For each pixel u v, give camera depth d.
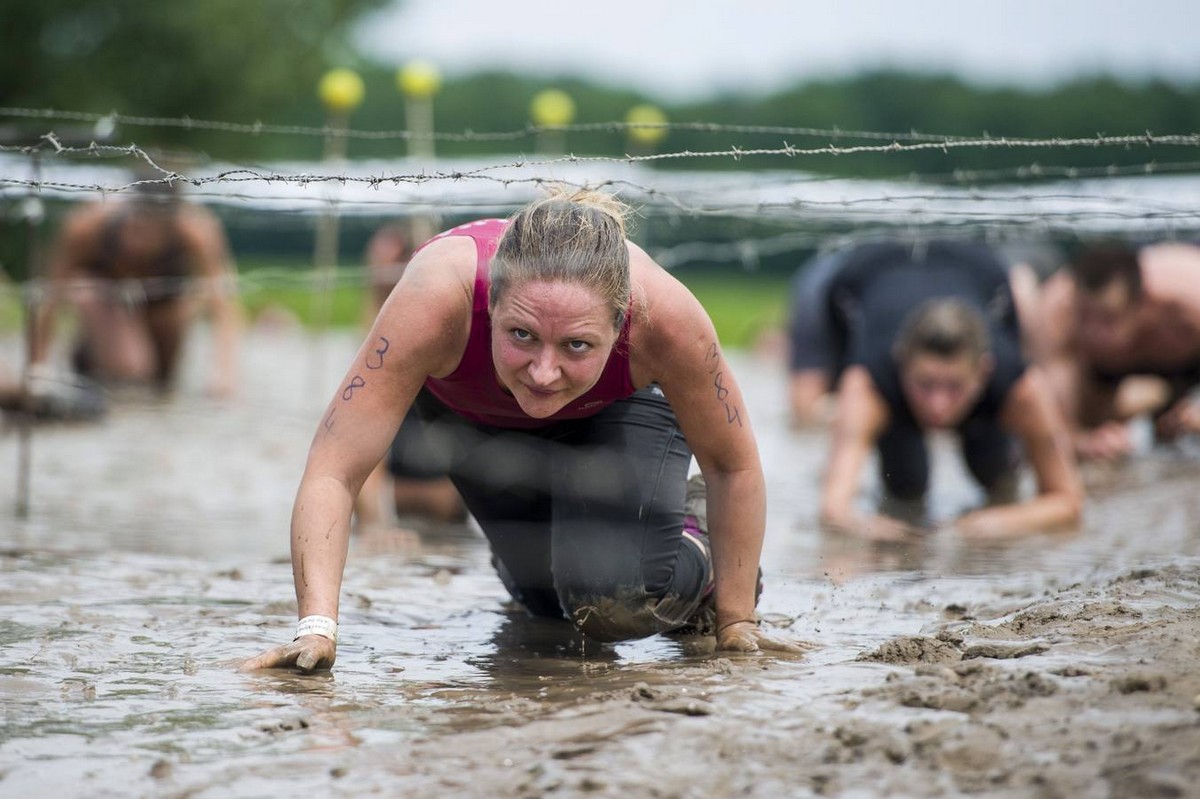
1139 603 7.05
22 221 19.33
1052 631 6.43
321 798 4.61
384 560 9.87
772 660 6.38
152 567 9.05
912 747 4.79
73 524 11.20
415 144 19.27
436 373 6.37
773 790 4.54
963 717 5.04
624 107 59.66
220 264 19.55
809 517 12.49
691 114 59.19
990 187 11.62
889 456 13.68
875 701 5.30
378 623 7.56
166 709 5.60
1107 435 15.91
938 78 58.06
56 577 8.53
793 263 60.72
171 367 20.64
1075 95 55.19
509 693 5.91
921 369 12.65
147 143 29.92
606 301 5.66
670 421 7.18
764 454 17.28
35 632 6.97
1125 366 16.11
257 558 9.78
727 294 54.44
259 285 18.62
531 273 5.61
